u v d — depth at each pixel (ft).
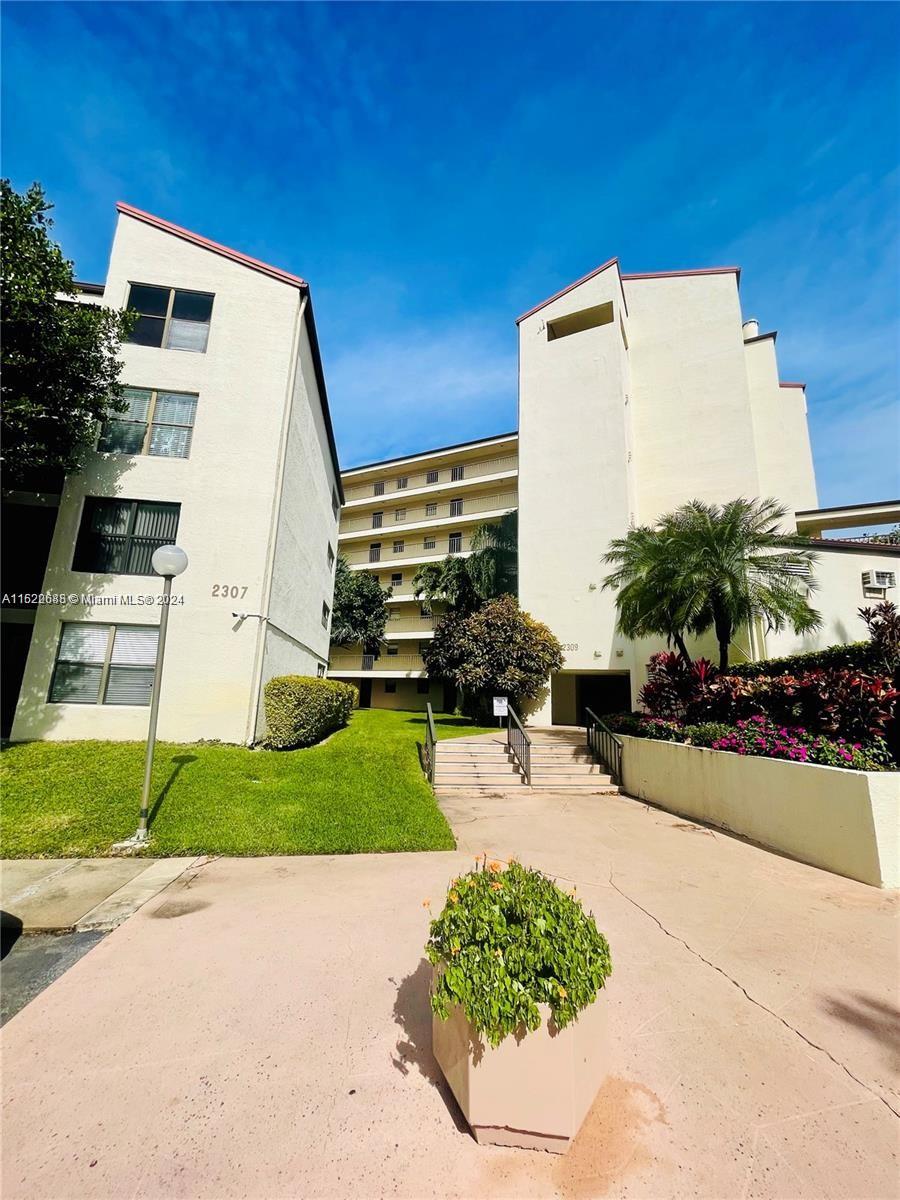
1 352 27.61
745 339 66.18
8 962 11.40
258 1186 6.07
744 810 22.43
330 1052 8.38
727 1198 5.99
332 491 65.72
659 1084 7.75
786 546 38.19
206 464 36.37
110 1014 9.35
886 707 20.13
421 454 100.99
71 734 32.09
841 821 17.71
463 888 8.17
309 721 35.65
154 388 36.96
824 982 10.77
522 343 66.74
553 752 38.52
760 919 13.93
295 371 40.32
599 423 59.98
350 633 91.40
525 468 62.85
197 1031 8.88
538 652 53.26
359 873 17.08
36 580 36.01
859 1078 7.99
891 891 16.02
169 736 32.86
